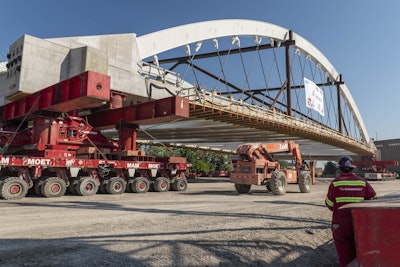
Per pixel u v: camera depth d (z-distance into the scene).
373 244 3.08
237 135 39.00
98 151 17.08
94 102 14.73
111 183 16.28
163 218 8.68
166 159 20.14
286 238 7.06
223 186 27.64
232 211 10.45
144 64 26.72
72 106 15.48
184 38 33.78
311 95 54.59
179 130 35.47
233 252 5.75
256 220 8.80
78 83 14.60
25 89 19.00
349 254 4.48
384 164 60.62
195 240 6.16
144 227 7.29
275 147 19.27
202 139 42.88
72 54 21.55
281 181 17.83
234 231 7.17
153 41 30.11
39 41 20.06
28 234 6.36
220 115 26.61
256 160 17.59
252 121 29.75
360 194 4.61
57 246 5.39
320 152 62.72
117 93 20.12
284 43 51.62
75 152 16.83
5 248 5.21
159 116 18.31
